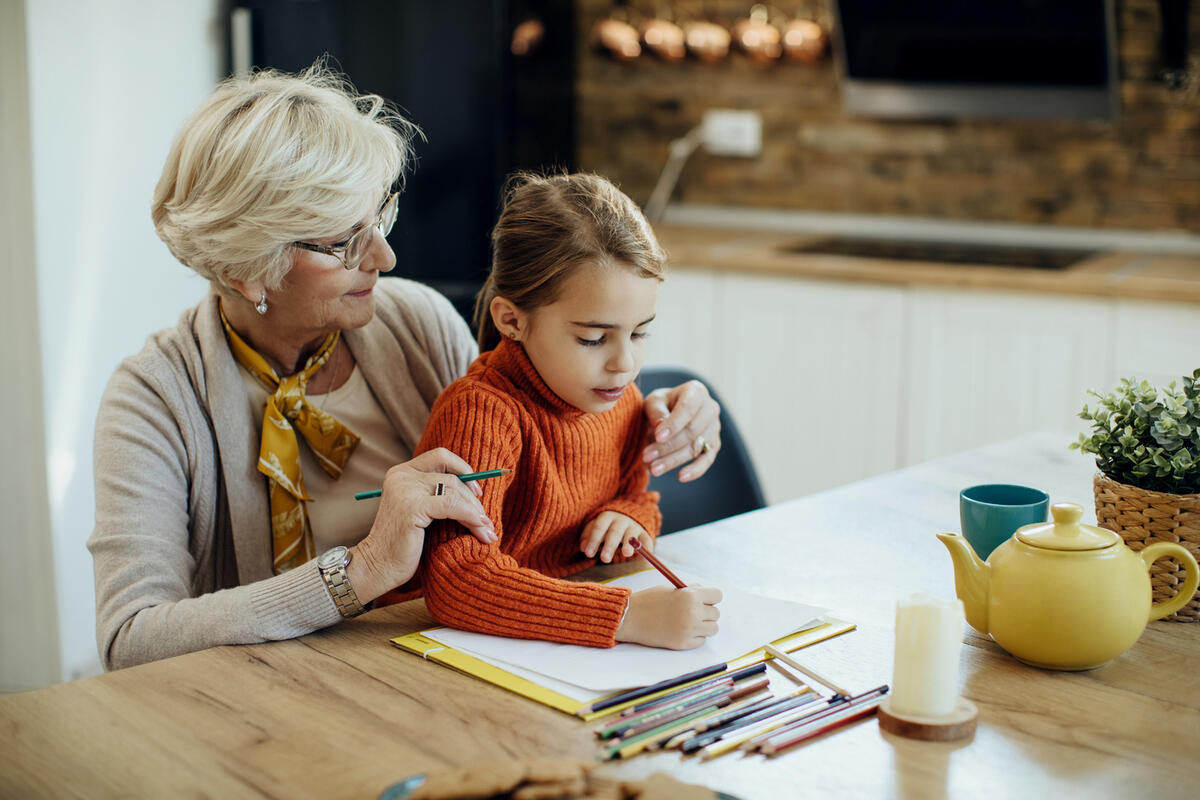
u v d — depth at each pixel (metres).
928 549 1.42
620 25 3.83
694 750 0.93
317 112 1.34
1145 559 1.14
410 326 1.64
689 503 1.84
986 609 1.11
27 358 2.62
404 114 3.23
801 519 1.54
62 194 2.59
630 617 1.13
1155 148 3.27
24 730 0.96
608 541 1.37
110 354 2.76
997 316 2.98
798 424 3.32
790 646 1.13
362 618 1.22
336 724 0.98
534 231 1.24
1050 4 3.16
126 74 2.73
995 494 1.32
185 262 1.38
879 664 1.10
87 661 2.79
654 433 1.44
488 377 1.34
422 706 1.01
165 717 0.99
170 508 1.37
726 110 3.84
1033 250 3.38
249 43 3.02
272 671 1.08
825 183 3.76
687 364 3.45
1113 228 3.38
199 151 1.31
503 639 1.14
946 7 3.29
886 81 3.49
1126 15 3.21
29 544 2.71
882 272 3.08
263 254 1.31
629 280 1.21
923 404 3.13
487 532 1.21
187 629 1.16
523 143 3.47
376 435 1.58
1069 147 3.38
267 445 1.44
